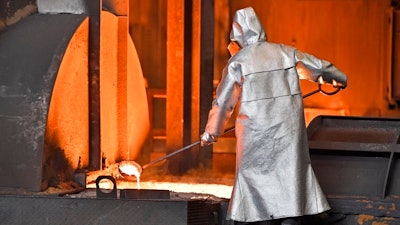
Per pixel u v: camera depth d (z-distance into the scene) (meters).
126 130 9.60
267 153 7.39
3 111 8.04
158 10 15.75
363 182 8.15
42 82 8.06
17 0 8.66
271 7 16.16
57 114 8.15
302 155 7.43
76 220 7.50
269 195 7.36
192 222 7.46
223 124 7.66
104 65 9.13
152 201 7.42
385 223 7.81
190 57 11.03
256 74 7.42
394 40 16.06
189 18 11.02
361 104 16.19
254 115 7.39
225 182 10.05
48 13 8.78
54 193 7.83
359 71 16.16
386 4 16.08
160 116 15.27
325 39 16.25
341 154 8.30
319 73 7.60
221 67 15.90
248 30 7.60
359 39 16.20
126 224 7.45
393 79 16.06
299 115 7.46
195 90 11.01
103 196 7.57
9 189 7.89
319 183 8.16
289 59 7.54
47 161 8.00
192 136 11.02
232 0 15.98
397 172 8.11
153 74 15.73
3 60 8.27
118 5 9.56
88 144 8.83
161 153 13.15
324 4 16.22
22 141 7.95
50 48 8.28
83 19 8.65
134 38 15.67
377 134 8.52
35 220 7.53
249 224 7.60
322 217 7.80
